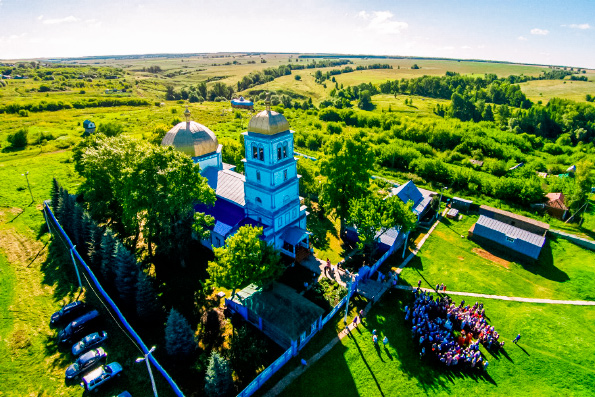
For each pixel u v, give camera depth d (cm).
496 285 4838
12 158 8975
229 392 3108
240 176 5641
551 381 3450
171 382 3083
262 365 3447
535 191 7150
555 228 6419
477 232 5812
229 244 3850
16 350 3431
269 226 4934
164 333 3741
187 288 4438
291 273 4806
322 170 5578
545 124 16025
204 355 3409
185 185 4294
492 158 10856
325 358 3566
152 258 4969
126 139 5375
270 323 3672
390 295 4497
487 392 3306
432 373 3466
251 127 4597
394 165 9512
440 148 12200
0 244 5069
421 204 6619
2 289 4178
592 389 3375
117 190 4744
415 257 5375
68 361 3366
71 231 5353
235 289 4141
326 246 5494
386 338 3719
